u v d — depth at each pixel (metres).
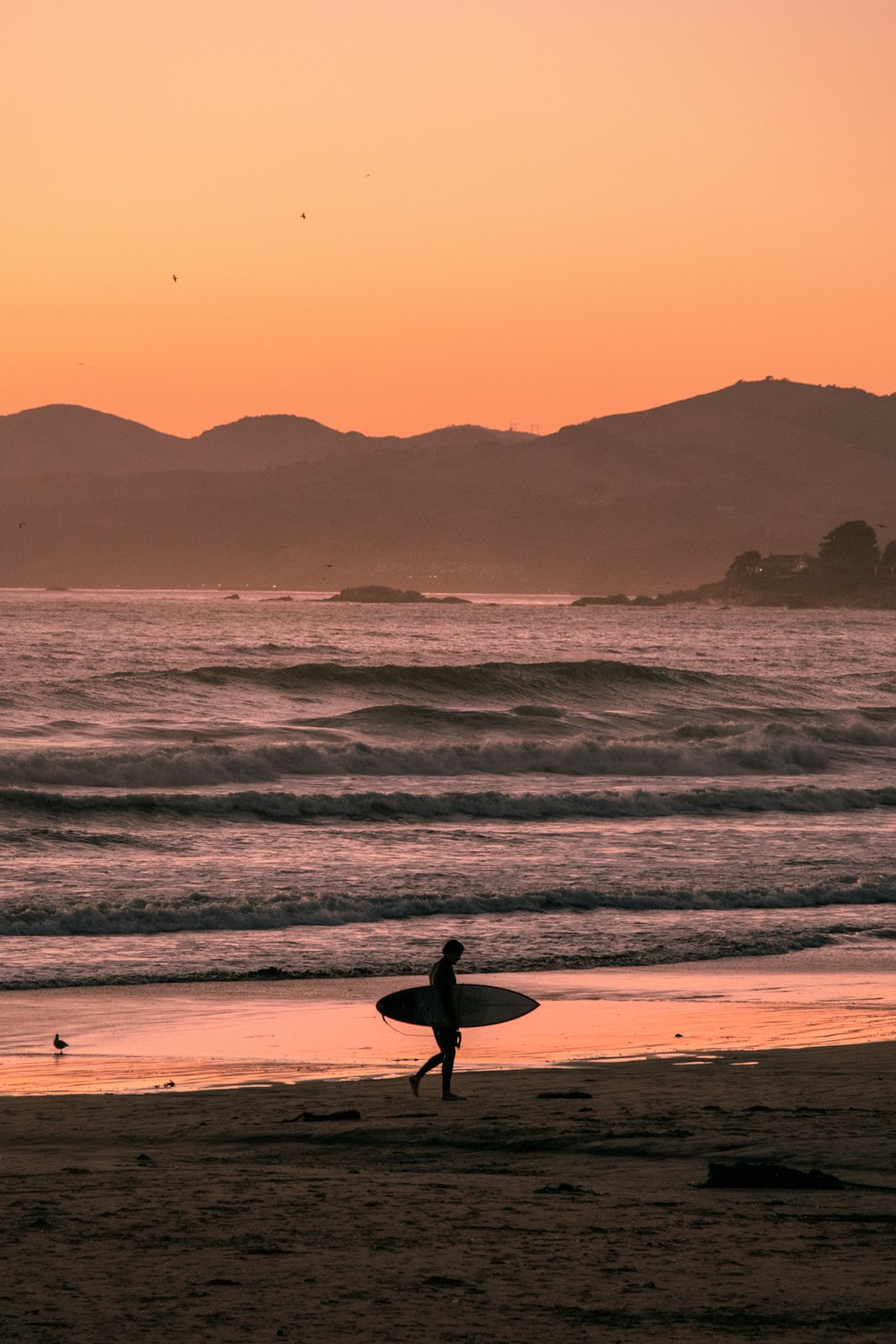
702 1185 36.62
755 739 199.00
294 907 91.44
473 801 141.88
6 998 69.44
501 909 95.06
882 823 144.75
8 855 108.44
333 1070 56.03
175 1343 23.62
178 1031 63.34
